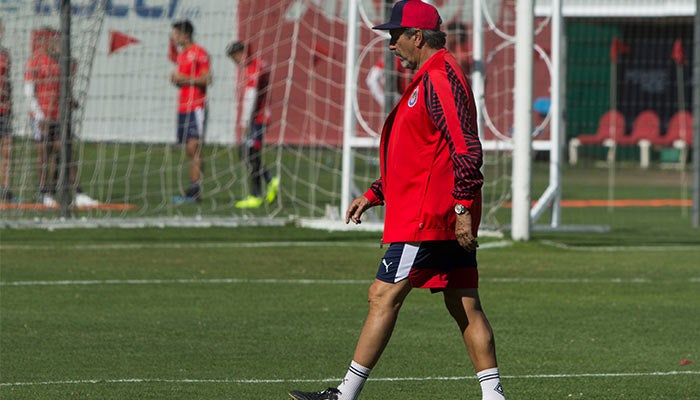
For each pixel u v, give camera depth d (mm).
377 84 61625
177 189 72625
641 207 72750
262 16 85125
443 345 27859
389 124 19594
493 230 52312
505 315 32344
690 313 32938
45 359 25734
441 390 23062
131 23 89625
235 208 63500
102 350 26828
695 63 59938
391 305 19469
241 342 28000
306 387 23281
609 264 43312
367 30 75125
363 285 37406
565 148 109812
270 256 44250
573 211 69938
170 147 93125
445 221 19016
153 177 79188
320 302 34031
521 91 48594
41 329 29375
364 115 74062
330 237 50781
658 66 109062
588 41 107188
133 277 38500
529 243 48594
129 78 91312
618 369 25359
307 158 92375
